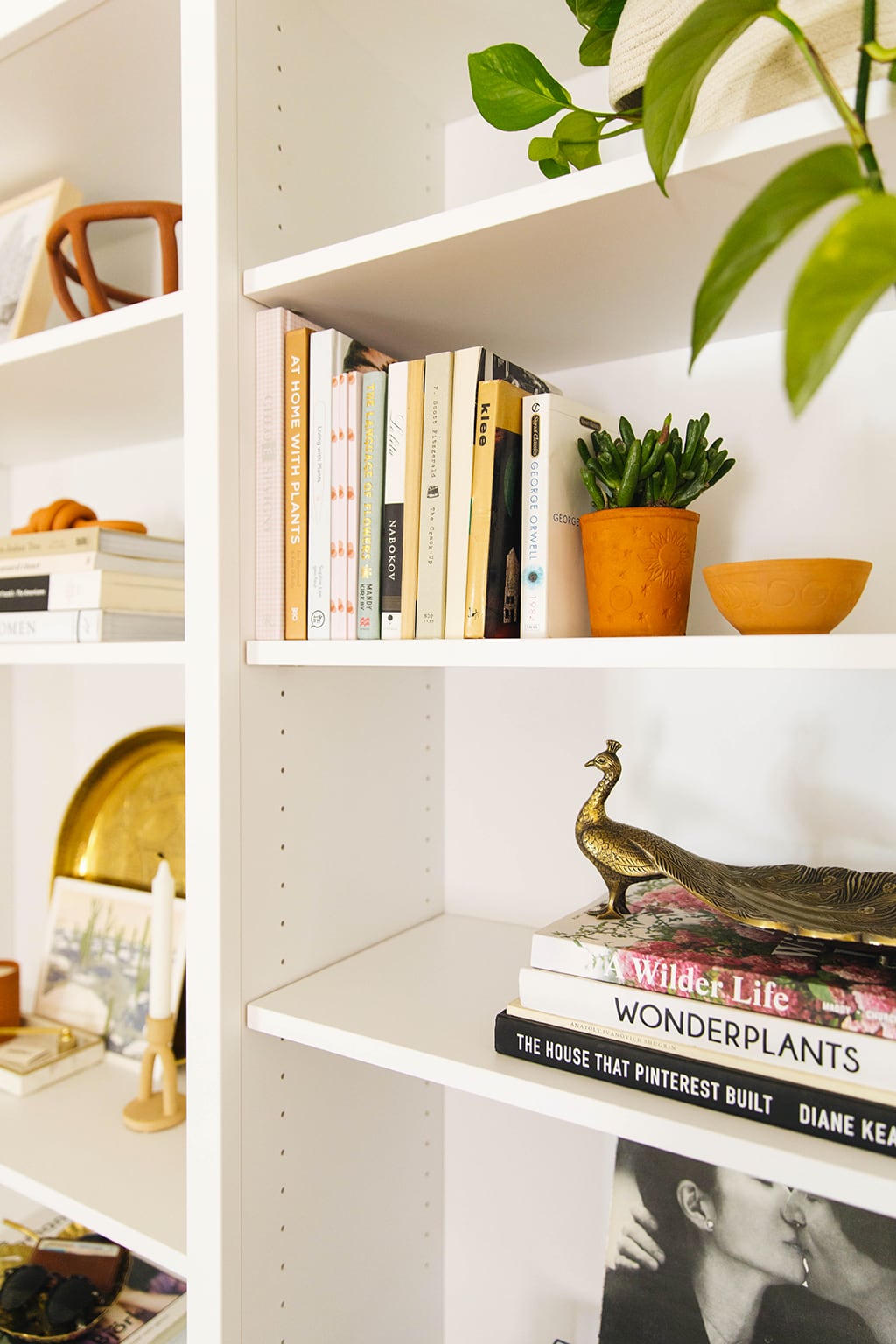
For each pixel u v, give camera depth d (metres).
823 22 0.52
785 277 0.70
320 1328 0.87
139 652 0.84
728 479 0.86
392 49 0.92
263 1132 0.80
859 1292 0.78
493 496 0.68
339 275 0.72
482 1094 0.65
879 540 0.79
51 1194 0.92
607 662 0.61
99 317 0.85
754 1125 0.58
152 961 1.09
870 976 0.58
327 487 0.75
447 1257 1.07
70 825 1.35
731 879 0.71
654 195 0.59
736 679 0.87
